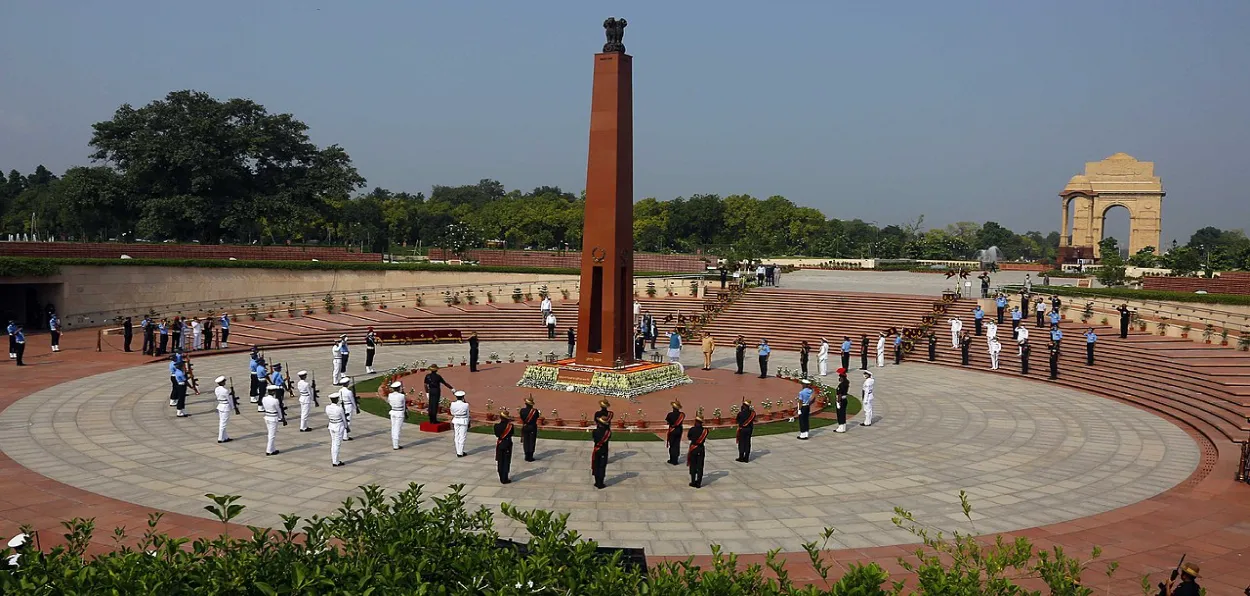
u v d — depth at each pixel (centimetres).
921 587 966
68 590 798
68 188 5978
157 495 1742
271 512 1639
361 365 3722
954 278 6919
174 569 837
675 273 6291
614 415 2609
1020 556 920
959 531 1583
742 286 5509
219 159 6094
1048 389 3266
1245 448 1942
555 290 5744
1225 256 6812
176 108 6059
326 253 6347
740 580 859
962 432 2500
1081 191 9331
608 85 3064
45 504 1670
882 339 3862
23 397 2848
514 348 4425
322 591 831
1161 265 6938
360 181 6738
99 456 2070
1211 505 1756
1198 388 2873
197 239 6612
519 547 1116
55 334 3916
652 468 2047
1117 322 4028
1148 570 1380
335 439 1992
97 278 4725
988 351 3931
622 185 3123
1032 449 2288
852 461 2139
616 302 3112
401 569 872
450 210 11438
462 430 2105
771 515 1675
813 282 6394
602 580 826
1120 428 2561
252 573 843
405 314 5138
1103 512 1714
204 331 4006
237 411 2592
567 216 9806
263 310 4906
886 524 1625
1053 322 3950
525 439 2072
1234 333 3500
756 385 3259
